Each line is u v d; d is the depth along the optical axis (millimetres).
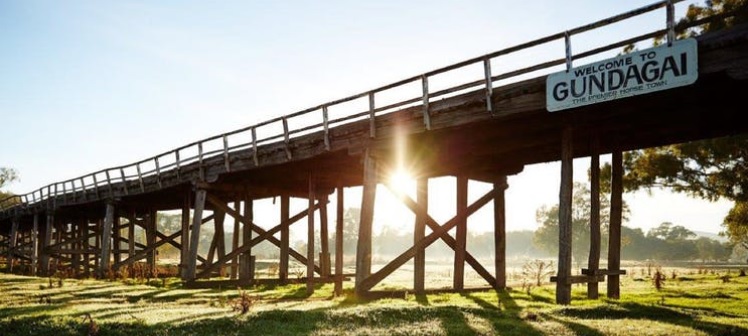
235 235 26594
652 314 10766
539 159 17672
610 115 11555
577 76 10961
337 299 15555
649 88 9961
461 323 9828
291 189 24312
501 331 9055
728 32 9164
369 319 10266
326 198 25062
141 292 18250
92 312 12102
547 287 19859
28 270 38188
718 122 13391
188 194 26516
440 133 14172
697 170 22391
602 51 10625
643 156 23578
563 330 9039
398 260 15305
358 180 22000
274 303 14711
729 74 9109
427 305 12148
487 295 16109
